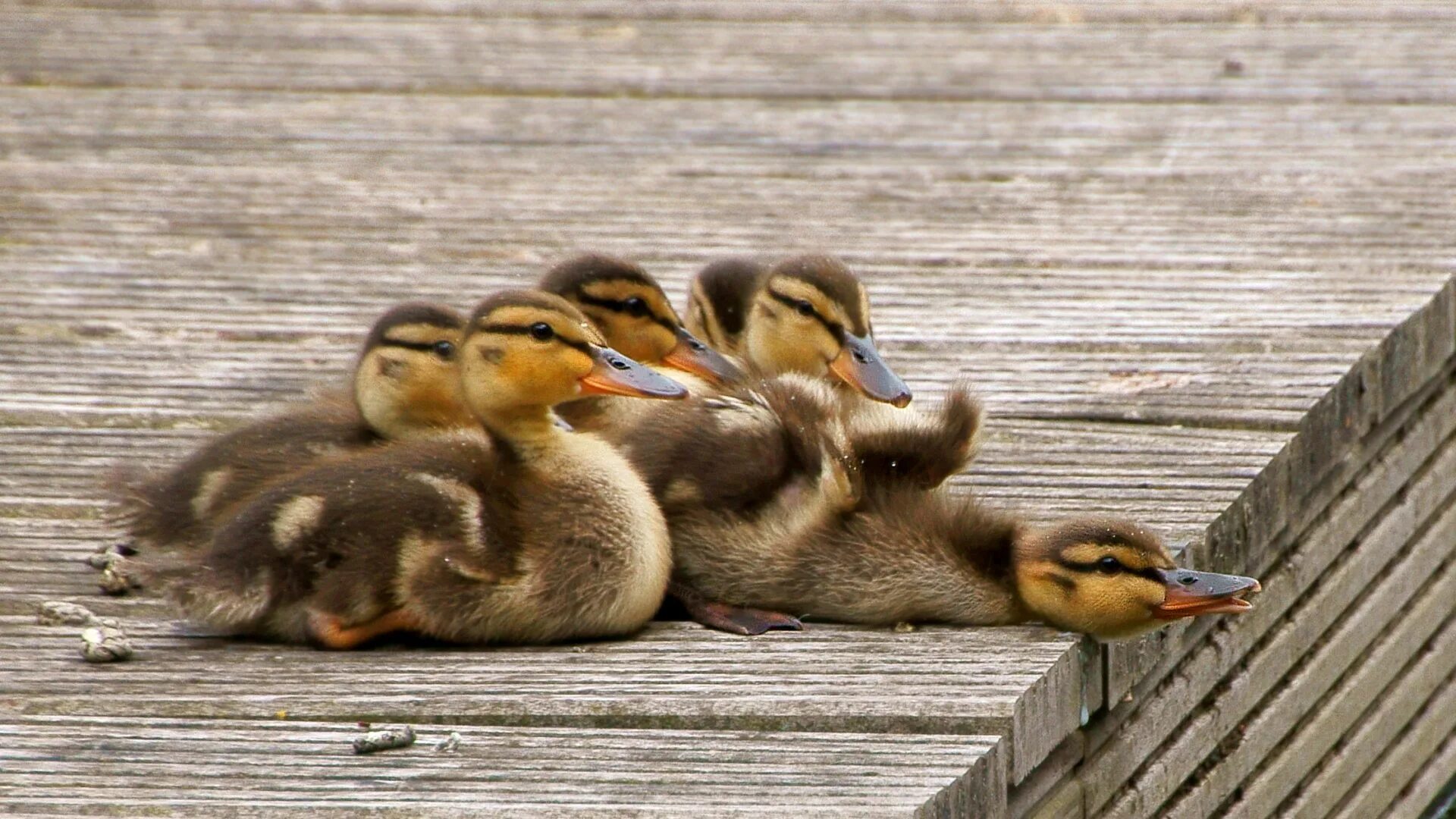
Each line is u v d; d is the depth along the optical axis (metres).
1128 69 22.73
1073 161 19.38
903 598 9.55
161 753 8.32
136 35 24.73
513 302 9.62
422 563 9.28
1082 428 12.42
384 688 8.93
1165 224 17.20
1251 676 11.43
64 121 21.09
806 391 10.55
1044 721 8.88
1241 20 24.89
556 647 9.48
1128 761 9.97
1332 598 12.66
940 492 10.15
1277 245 16.42
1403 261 15.77
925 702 8.56
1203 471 11.48
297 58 23.72
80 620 9.88
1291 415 12.28
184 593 9.44
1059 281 15.75
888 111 21.47
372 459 9.84
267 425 11.25
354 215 18.05
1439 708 14.47
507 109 21.75
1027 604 9.41
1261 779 11.66
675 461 10.16
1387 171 18.52
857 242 17.02
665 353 11.81
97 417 13.11
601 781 7.98
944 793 7.82
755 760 8.15
